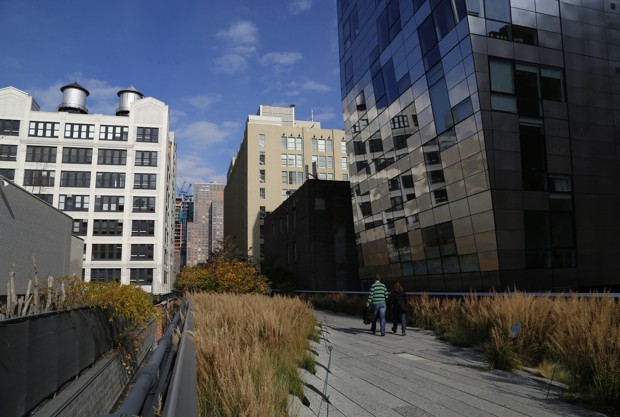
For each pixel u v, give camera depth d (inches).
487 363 318.0
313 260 1721.2
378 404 217.5
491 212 778.2
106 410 383.6
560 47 846.5
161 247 2901.1
